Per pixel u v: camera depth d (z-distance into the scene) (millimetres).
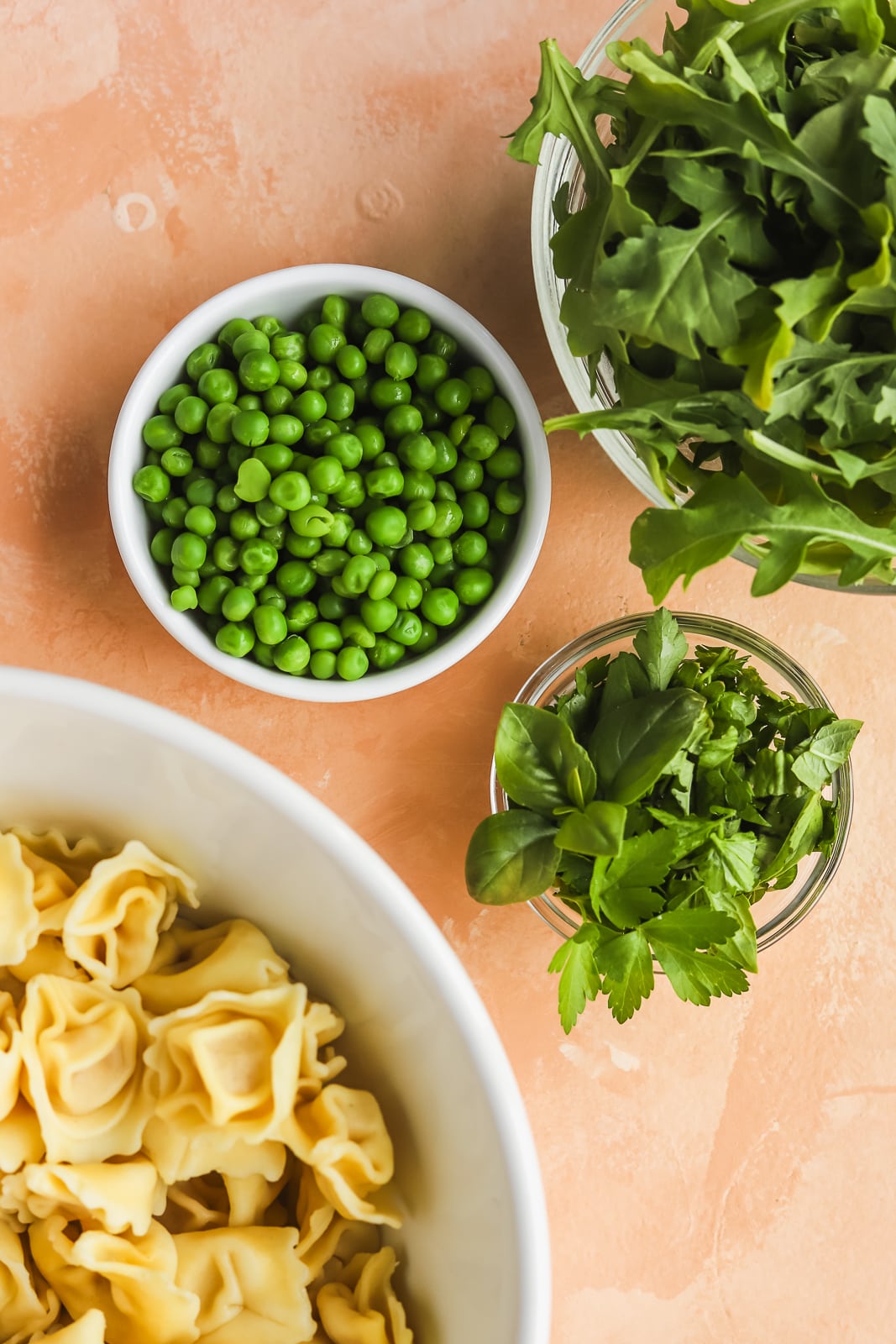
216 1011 629
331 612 658
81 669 687
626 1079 699
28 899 628
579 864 642
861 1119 706
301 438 655
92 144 682
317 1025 637
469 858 643
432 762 694
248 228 686
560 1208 697
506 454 659
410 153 686
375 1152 633
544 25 686
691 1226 700
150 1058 628
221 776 602
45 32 680
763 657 672
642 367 611
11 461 685
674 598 700
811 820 645
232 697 690
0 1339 628
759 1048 703
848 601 703
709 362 599
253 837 617
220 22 682
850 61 585
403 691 694
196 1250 629
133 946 642
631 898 625
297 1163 648
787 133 579
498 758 639
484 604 666
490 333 670
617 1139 699
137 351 687
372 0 684
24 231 683
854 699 705
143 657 688
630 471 650
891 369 589
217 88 683
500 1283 603
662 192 603
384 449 660
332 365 657
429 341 659
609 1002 634
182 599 648
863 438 595
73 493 687
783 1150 703
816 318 580
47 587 686
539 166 650
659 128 591
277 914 640
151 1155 630
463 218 688
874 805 705
